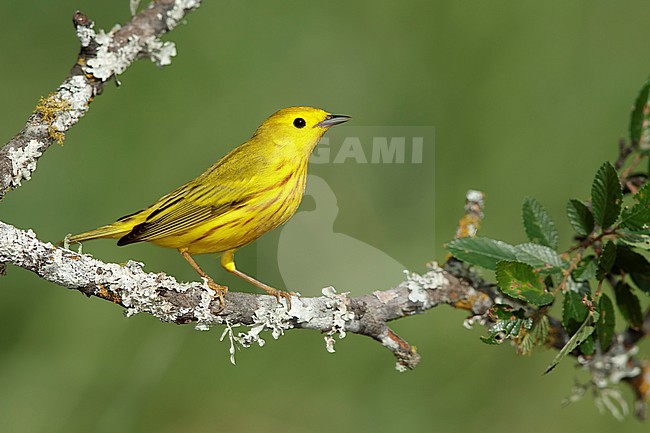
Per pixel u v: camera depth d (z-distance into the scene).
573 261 6.79
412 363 7.25
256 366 10.84
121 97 11.24
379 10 11.66
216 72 11.43
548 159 10.91
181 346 10.65
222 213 8.43
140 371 10.51
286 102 11.45
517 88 11.16
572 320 6.68
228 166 8.58
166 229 8.32
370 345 10.77
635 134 7.60
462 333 10.67
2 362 10.52
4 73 11.30
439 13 11.43
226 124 11.30
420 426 10.43
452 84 11.29
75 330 10.61
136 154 11.17
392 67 11.51
